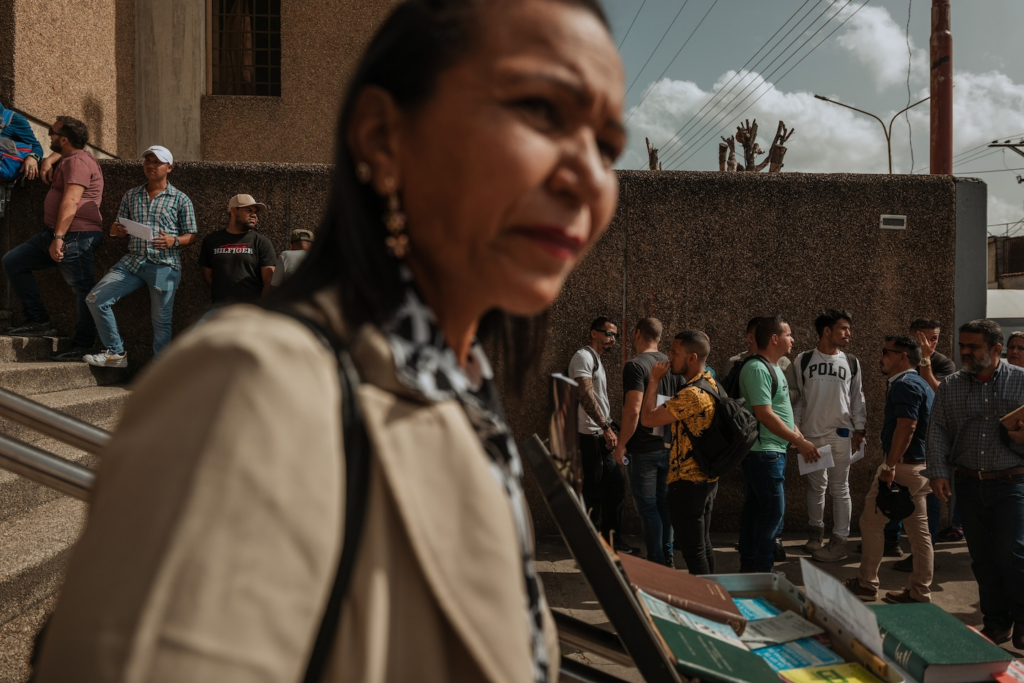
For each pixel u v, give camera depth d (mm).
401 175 586
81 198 5184
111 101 7297
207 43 8656
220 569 392
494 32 554
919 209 6148
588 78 557
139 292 5660
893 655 1383
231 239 5367
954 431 4168
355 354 532
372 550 478
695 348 4262
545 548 5461
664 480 5027
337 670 456
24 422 1375
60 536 2754
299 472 429
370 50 610
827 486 5953
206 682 374
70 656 393
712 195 6039
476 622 498
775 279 6078
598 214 594
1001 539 3957
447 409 549
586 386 5301
